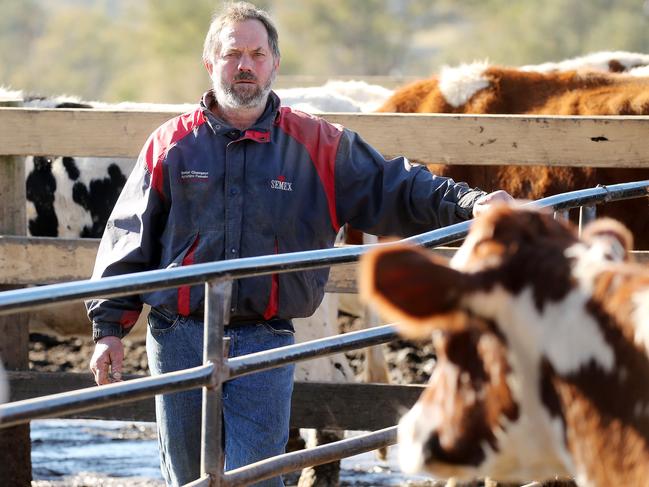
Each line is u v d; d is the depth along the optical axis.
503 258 3.17
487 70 10.45
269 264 4.75
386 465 10.59
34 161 10.66
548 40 91.56
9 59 114.44
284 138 6.07
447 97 10.41
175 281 4.49
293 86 19.88
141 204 6.05
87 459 10.74
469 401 3.25
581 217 6.25
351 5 96.31
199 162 5.97
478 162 8.02
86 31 110.94
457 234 5.38
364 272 3.05
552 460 3.21
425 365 13.86
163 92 93.12
